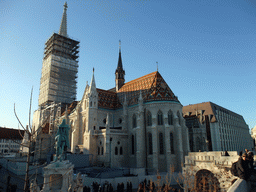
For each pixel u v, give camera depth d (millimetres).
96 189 36656
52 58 110625
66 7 130375
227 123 111312
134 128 71062
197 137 85812
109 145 65562
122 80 104250
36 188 19766
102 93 87125
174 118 67875
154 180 48500
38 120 109250
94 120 73750
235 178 24797
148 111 70500
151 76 81625
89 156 65438
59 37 116688
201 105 109438
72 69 117188
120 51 110312
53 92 107750
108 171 48219
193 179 28719
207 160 28000
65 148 27188
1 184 38875
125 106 76438
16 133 120625
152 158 64562
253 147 147750
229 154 26250
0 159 71688
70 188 22016
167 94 72125
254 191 14219
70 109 95688
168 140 64250
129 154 70875
